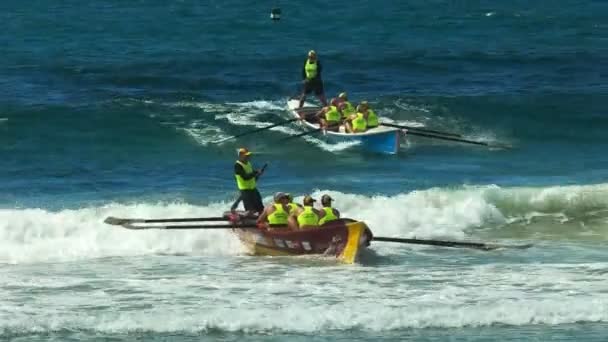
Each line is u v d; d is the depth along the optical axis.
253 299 71.38
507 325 66.56
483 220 95.81
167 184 109.38
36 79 160.12
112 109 139.00
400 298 71.38
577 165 120.06
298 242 83.19
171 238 88.00
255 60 181.62
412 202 98.00
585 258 83.06
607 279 76.06
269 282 75.88
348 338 64.44
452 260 82.56
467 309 68.56
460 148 128.38
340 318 67.00
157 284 75.44
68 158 121.25
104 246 87.19
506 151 127.19
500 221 95.94
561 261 82.12
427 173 114.94
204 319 66.88
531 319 67.25
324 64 178.25
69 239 87.94
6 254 84.81
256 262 82.69
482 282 75.50
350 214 95.38
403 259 83.06
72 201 101.25
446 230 93.12
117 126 133.75
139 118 136.62
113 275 78.31
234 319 66.88
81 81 158.62
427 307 69.25
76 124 133.75
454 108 145.00
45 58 182.00
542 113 143.38
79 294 72.81
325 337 64.69
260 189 106.88
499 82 162.12
